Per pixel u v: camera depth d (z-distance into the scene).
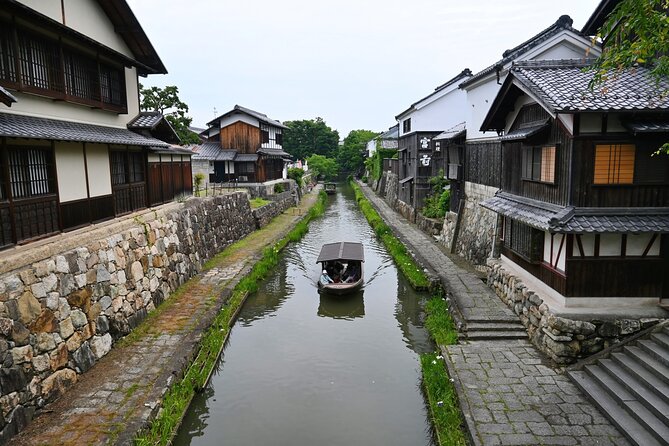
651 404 7.95
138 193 16.62
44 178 11.19
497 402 9.05
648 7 7.32
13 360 8.06
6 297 8.15
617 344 9.87
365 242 29.25
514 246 14.18
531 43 16.92
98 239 12.06
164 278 15.79
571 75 11.20
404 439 9.42
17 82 10.30
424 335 14.75
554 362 10.52
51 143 11.37
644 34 7.60
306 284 20.58
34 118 11.12
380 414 10.34
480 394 9.35
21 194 10.35
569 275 10.54
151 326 13.03
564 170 10.39
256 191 38.66
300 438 9.49
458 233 22.56
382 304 17.81
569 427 8.17
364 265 23.53
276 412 10.45
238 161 38.75
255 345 14.07
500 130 15.02
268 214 34.09
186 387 10.14
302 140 86.25
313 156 76.88
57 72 11.95
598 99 9.55
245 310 17.06
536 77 11.13
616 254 10.50
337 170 89.44
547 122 11.10
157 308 14.61
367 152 79.75
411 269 20.19
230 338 14.55
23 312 8.50
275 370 12.45
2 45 9.95
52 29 11.43
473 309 13.77
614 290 10.55
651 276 10.47
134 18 15.35
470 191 21.64
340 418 10.20
